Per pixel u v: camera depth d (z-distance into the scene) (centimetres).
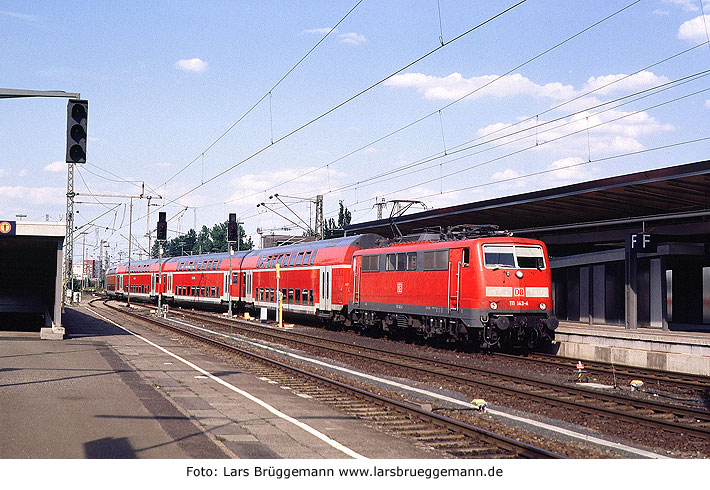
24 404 1271
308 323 4003
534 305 2389
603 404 1503
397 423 1235
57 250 2691
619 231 3500
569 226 3462
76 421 1134
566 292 3988
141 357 2114
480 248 2366
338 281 3359
